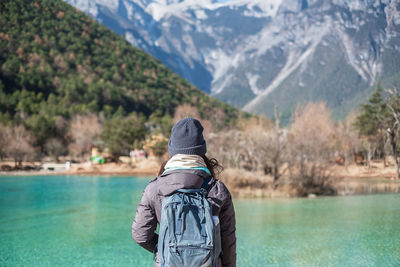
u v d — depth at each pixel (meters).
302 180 24.58
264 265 7.35
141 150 78.19
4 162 76.81
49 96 151.00
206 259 1.86
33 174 58.97
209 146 32.38
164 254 1.90
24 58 174.62
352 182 34.84
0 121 94.56
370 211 15.10
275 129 26.50
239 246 9.14
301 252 8.32
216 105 189.25
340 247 8.70
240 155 32.59
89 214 16.47
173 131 2.24
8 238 11.09
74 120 116.75
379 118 59.03
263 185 25.16
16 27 187.38
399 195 22.25
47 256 8.74
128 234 11.58
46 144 93.44
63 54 190.25
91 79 175.75
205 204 1.98
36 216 15.98
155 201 2.12
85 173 60.62
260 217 14.10
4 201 22.33
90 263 8.02
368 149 53.28
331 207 16.88
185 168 2.12
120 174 58.75
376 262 7.35
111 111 155.00
